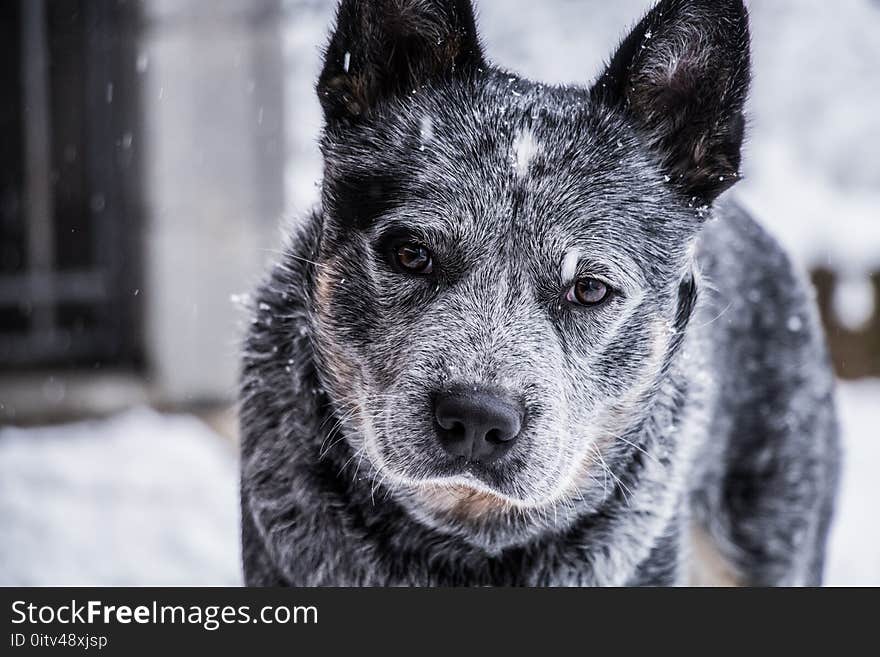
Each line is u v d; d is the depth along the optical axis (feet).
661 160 3.76
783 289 4.33
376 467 3.66
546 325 3.64
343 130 3.76
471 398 3.54
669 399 3.80
